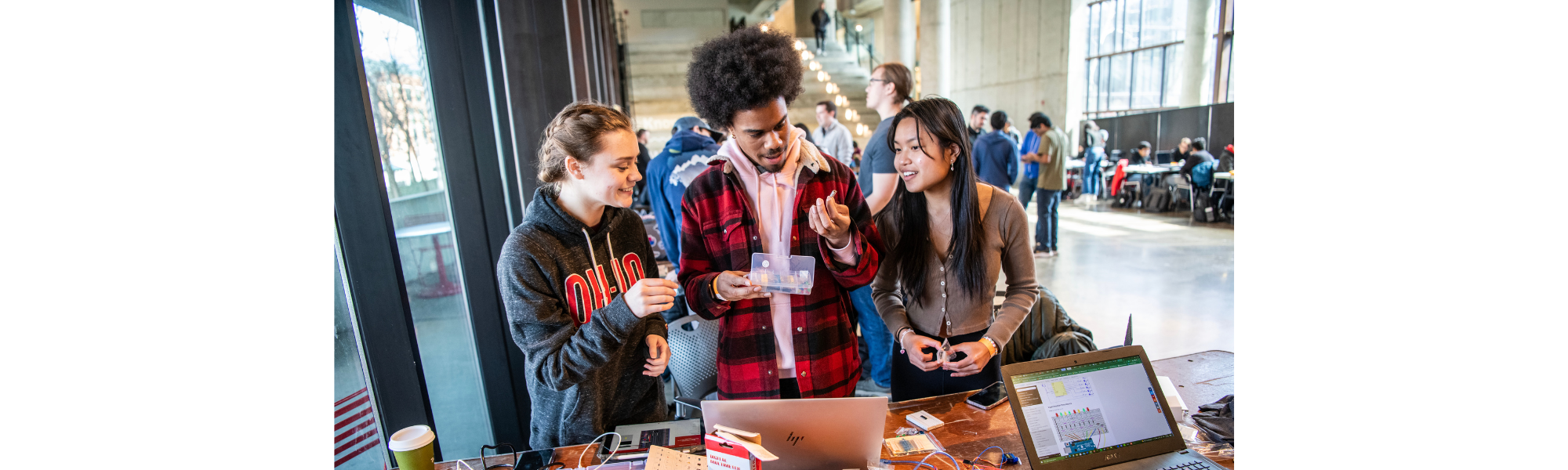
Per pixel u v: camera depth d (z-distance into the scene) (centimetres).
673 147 262
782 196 142
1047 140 596
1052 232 616
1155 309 428
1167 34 1151
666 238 274
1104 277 517
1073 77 1118
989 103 1270
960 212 148
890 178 279
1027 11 1156
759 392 146
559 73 225
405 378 151
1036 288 159
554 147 118
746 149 137
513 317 122
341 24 133
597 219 133
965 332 159
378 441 148
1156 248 624
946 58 1195
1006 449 129
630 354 142
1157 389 126
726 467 104
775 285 127
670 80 1227
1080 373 123
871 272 143
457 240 200
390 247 145
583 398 132
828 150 566
